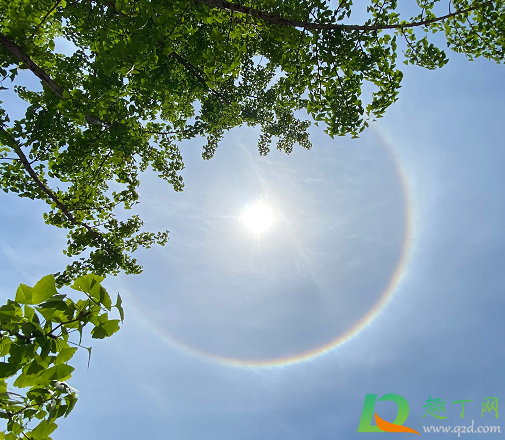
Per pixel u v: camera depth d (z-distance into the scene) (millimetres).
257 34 6938
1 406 2215
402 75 5957
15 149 6348
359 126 6250
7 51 5152
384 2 5512
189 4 5484
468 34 6340
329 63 5793
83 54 8078
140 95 8047
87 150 7766
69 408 2273
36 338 1994
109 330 2221
